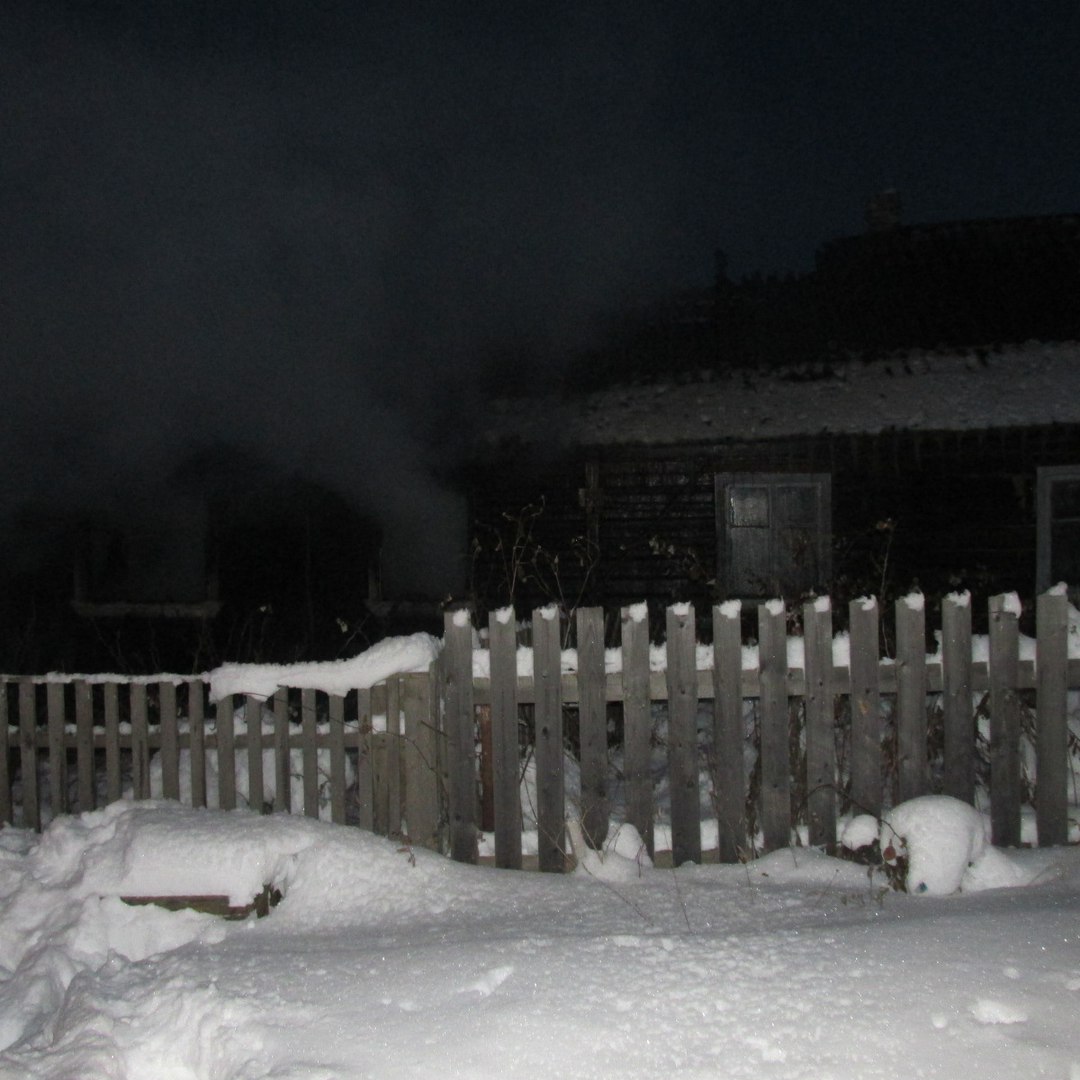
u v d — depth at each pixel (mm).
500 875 5020
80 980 4281
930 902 4484
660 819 6023
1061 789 5246
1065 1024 3357
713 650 5215
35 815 6141
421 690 5410
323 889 4891
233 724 5734
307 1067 3361
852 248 14117
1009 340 12297
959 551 11555
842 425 11094
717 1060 3268
